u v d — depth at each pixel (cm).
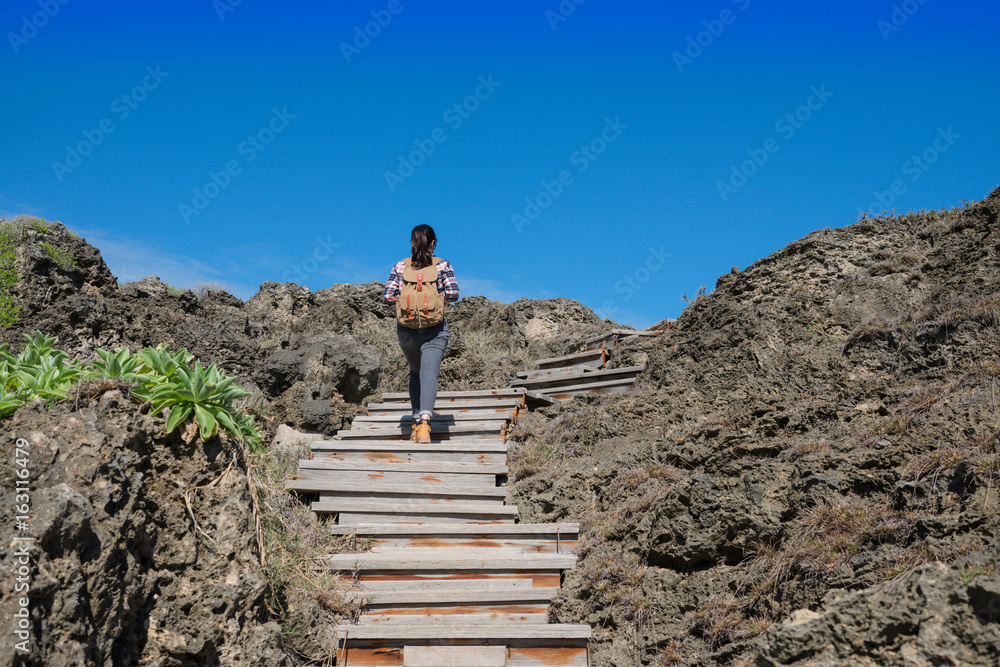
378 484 541
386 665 406
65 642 287
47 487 318
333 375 816
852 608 300
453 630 409
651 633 400
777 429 474
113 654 321
